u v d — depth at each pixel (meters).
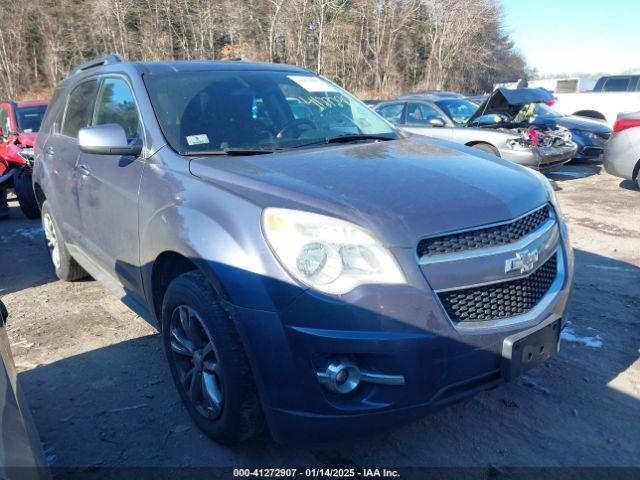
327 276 2.22
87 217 3.91
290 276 2.23
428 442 2.78
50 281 5.28
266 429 2.70
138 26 46.81
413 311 2.21
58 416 3.07
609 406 3.04
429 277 2.25
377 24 46.28
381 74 47.88
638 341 3.73
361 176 2.65
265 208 2.38
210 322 2.48
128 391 3.29
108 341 3.95
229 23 45.66
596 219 6.86
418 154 3.12
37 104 10.36
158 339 3.95
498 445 2.74
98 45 47.59
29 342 3.97
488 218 2.41
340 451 2.73
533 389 3.21
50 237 5.27
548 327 2.55
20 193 7.68
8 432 1.55
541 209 2.80
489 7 46.75
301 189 2.47
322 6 40.16
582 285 4.71
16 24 45.06
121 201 3.29
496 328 2.39
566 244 2.91
